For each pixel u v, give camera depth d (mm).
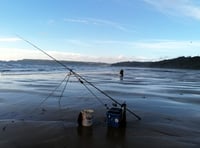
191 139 9312
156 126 10891
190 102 18172
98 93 20969
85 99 17359
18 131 9625
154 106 15734
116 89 24906
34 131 9680
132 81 38125
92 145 8469
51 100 16578
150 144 8672
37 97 17891
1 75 45062
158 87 29469
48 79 37281
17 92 20531
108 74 59750
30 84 28312
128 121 11578
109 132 9820
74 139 8961
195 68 195875
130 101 17344
